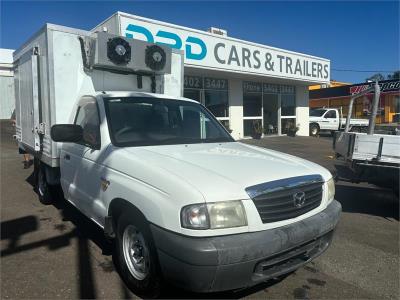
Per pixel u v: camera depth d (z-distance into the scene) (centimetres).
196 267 294
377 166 569
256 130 2053
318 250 370
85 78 568
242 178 332
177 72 669
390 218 634
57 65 545
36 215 619
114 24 1263
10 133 2053
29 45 645
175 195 312
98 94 496
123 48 556
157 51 596
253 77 1888
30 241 506
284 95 2258
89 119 489
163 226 314
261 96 2106
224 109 1902
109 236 404
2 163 1166
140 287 362
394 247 507
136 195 347
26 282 394
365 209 686
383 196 782
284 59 1930
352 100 690
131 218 362
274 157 417
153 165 354
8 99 3062
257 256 306
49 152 576
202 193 305
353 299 373
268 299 369
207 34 1542
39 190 700
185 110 520
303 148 1702
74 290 378
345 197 773
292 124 2273
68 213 629
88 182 451
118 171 387
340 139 669
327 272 430
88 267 429
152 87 634
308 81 2117
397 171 555
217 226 302
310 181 362
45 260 447
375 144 571
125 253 383
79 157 480
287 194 338
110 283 392
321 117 2581
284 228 329
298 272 428
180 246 299
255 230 314
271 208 326
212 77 1833
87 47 557
